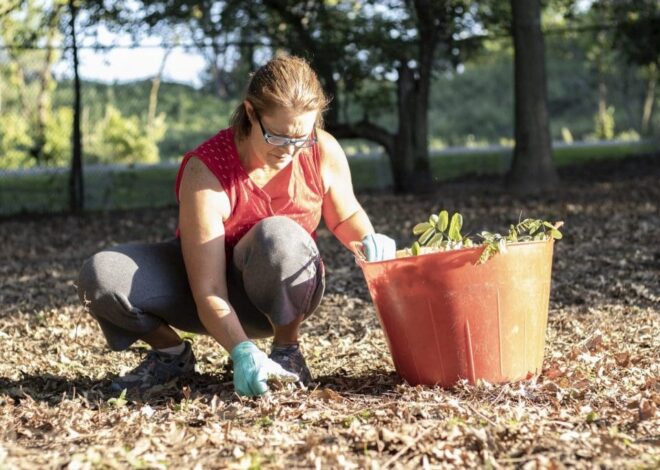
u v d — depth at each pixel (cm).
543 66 1265
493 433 267
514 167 1272
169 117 2395
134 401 329
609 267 641
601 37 2362
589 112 3127
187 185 322
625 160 1677
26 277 723
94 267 329
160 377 356
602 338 414
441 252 310
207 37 1271
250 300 337
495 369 321
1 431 291
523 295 319
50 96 2042
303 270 320
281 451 263
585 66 2941
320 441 270
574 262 667
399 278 317
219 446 268
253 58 1305
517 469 247
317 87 310
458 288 312
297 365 341
